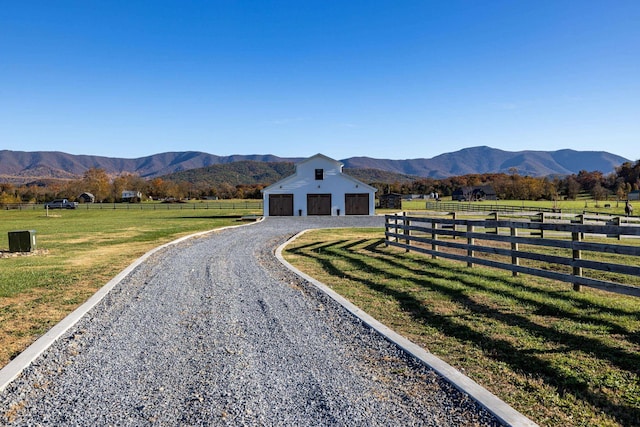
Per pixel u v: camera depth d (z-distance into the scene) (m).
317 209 41.53
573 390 4.08
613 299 7.06
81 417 3.73
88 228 27.94
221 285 9.37
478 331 5.77
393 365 4.77
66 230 26.36
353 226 27.59
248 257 13.80
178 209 61.91
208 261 12.97
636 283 8.63
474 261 9.94
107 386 4.34
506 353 5.00
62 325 6.37
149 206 70.75
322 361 4.94
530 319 6.16
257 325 6.39
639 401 3.83
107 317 6.91
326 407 3.85
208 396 4.09
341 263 11.92
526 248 14.34
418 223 26.00
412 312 6.83
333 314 6.89
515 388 4.15
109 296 8.40
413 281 8.99
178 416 3.73
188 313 7.11
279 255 14.03
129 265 12.17
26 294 8.55
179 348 5.43
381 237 18.89
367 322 6.30
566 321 6.00
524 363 4.71
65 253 15.27
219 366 4.82
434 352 5.11
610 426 3.48
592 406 3.79
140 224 31.61
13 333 6.09
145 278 10.27
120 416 3.74
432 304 7.18
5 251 16.28
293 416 3.70
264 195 41.28
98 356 5.18
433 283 8.65
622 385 4.12
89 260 13.37
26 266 12.29
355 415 3.70
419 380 4.36
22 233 15.60
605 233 6.77
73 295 8.45
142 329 6.25
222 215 45.31
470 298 7.41
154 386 4.32
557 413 3.68
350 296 8.03
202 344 5.57
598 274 9.64
